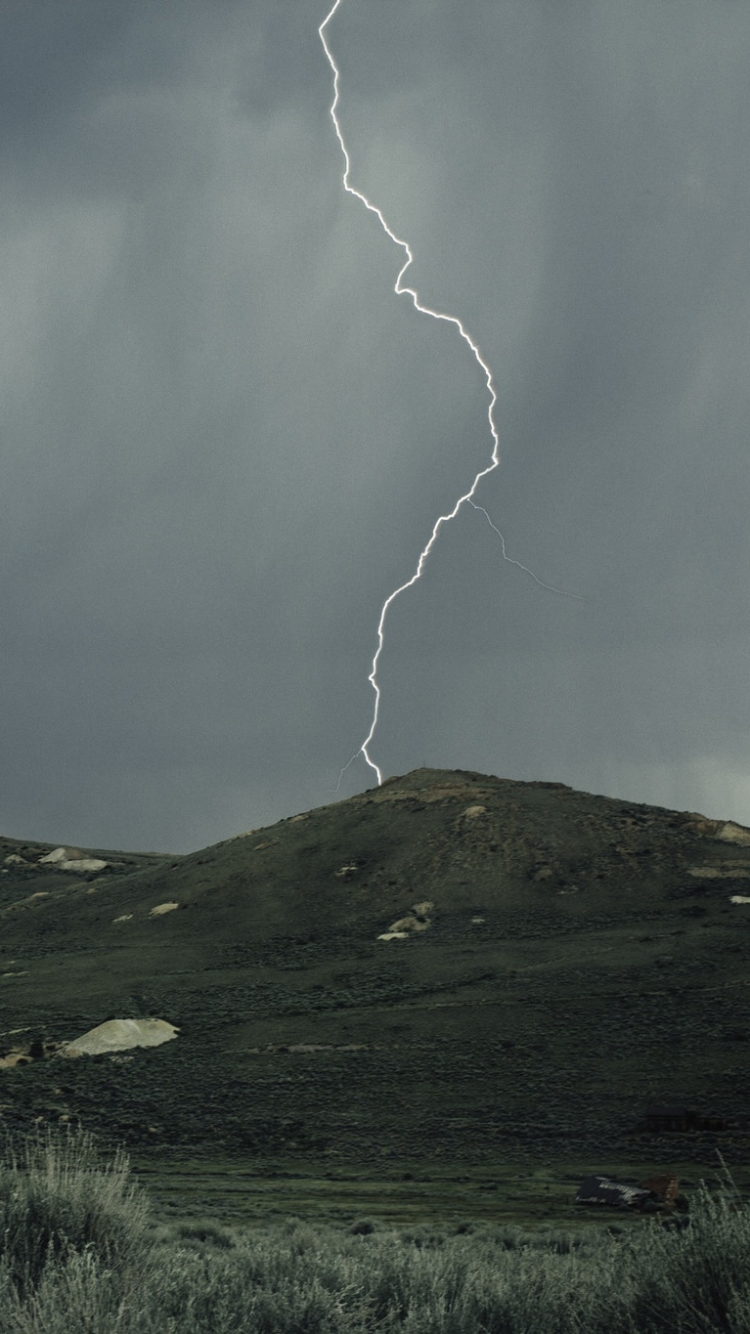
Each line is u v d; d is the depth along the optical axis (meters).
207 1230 23.44
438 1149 51.59
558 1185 42.81
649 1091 56.09
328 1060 66.94
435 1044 67.56
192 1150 53.91
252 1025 76.44
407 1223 32.44
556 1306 8.38
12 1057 72.44
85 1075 67.88
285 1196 40.94
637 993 72.50
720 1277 7.77
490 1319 8.21
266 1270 9.10
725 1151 46.78
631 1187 37.34
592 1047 63.56
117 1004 84.81
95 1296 7.59
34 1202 9.45
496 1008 73.25
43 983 94.94
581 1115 54.16
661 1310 7.83
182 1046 73.06
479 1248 14.70
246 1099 61.59
